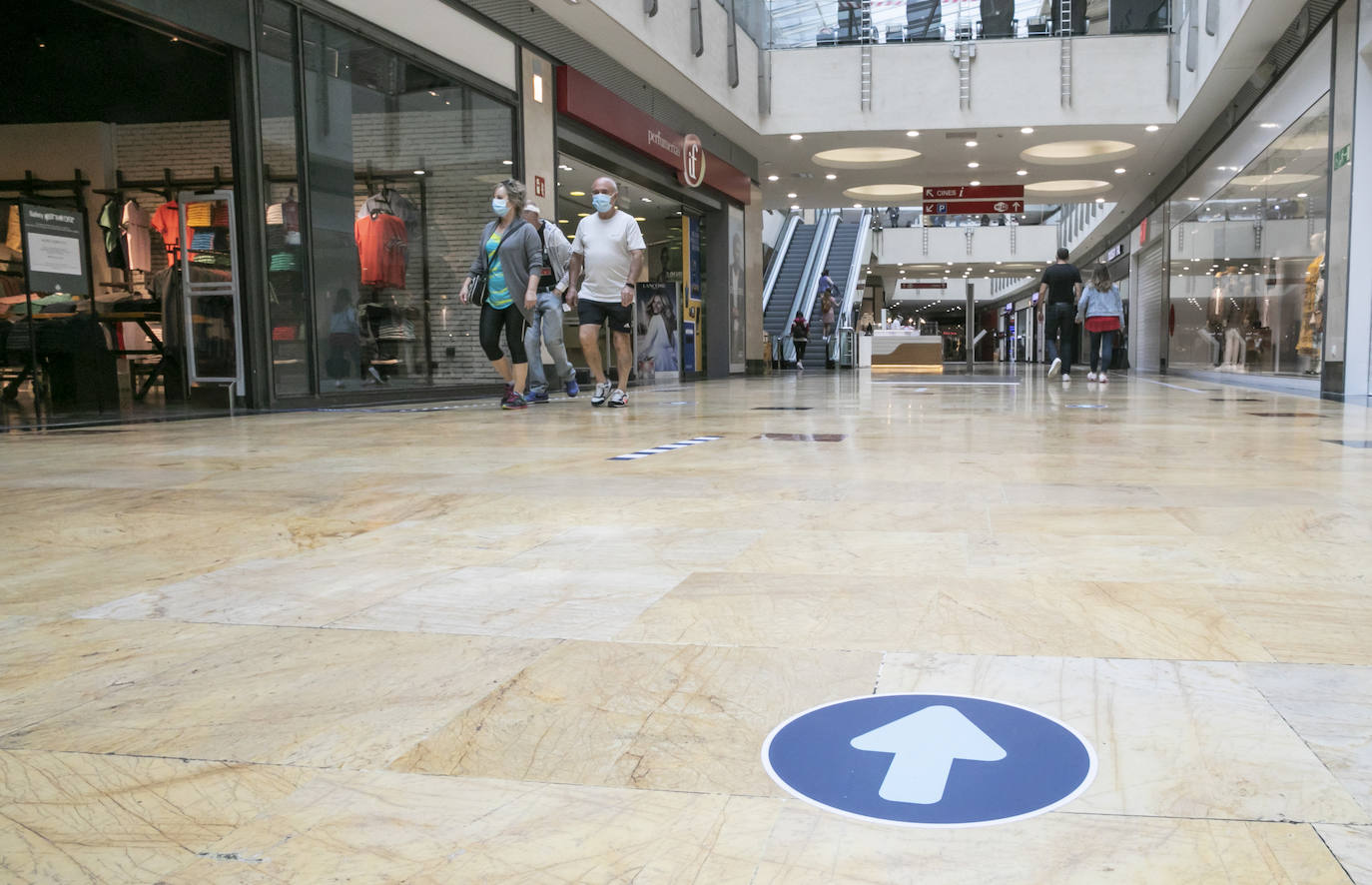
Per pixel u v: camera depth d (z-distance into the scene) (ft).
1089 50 44.11
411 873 2.33
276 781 2.88
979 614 4.66
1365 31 26.05
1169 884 2.24
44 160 29.22
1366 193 26.76
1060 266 41.52
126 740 3.21
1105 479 9.59
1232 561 5.83
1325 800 2.66
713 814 2.62
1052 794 2.70
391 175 26.63
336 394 24.90
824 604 4.89
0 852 2.47
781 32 46.42
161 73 28.14
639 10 34.35
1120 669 3.81
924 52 45.29
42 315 25.82
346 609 4.91
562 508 8.01
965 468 10.55
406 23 26.45
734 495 8.66
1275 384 34.17
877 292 135.64
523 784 2.83
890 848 2.41
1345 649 4.05
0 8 24.61
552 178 33.24
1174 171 54.75
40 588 5.43
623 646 4.21
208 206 22.57
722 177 47.85
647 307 47.44
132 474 10.41
